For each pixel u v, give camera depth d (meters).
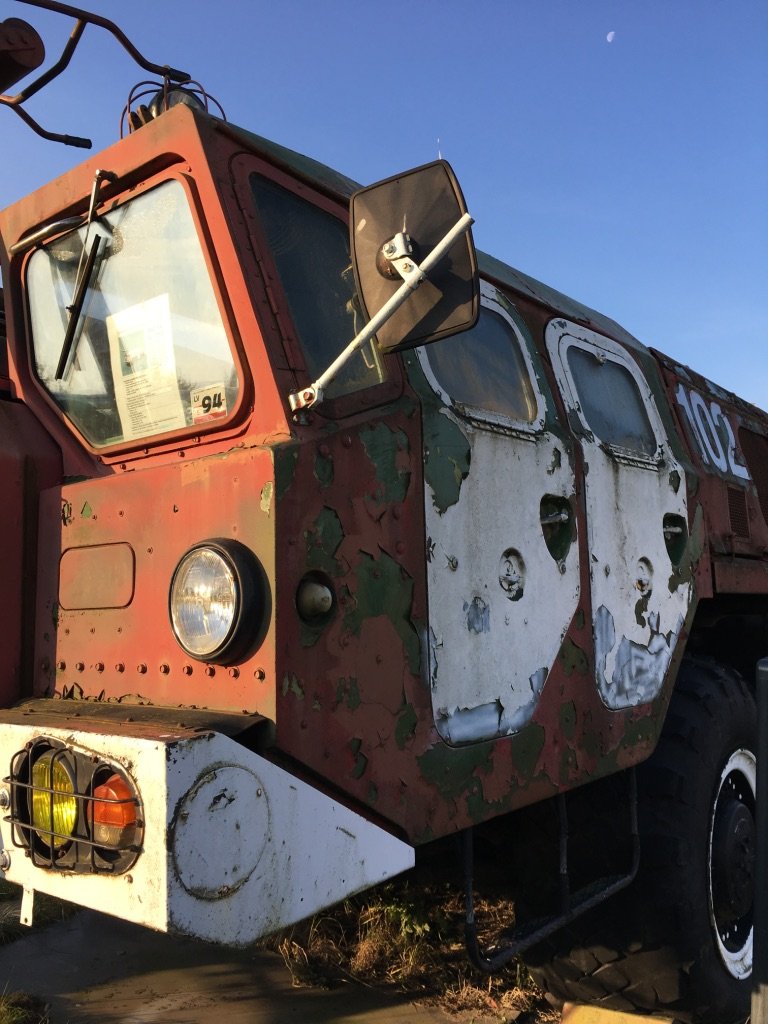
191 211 1.99
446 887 3.63
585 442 2.87
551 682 2.50
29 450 2.33
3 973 3.18
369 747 1.86
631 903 2.71
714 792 3.00
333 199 2.29
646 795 2.83
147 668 1.91
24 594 2.23
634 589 3.03
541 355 2.91
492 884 3.46
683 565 3.44
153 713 1.79
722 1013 2.88
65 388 2.43
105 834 1.56
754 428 4.93
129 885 1.51
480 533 2.30
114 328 2.29
